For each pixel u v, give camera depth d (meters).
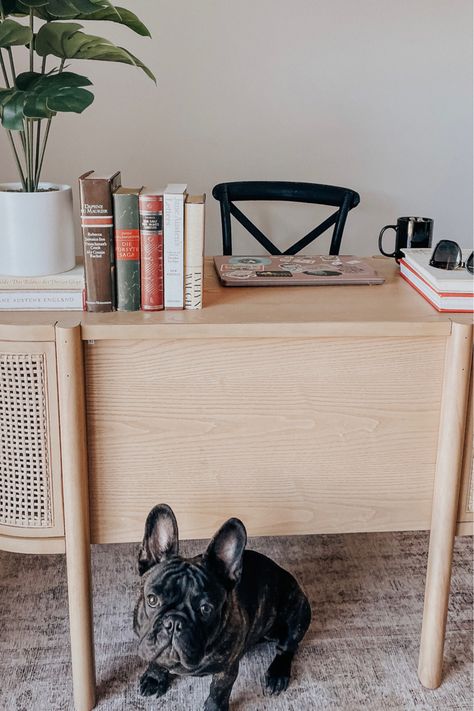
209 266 1.88
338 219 2.31
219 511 1.50
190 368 1.41
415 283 1.65
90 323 1.36
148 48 2.39
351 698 1.53
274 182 2.32
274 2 2.40
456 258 1.56
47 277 1.43
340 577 1.90
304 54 2.46
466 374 1.42
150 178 2.51
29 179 1.46
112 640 1.67
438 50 2.51
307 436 1.47
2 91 1.33
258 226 2.64
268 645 1.69
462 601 1.81
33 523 1.45
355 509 1.53
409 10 2.46
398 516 1.55
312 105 2.51
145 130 2.47
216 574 1.37
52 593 1.83
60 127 2.43
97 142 2.46
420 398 1.48
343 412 1.47
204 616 1.32
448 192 2.67
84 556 1.44
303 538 2.06
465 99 2.58
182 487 1.48
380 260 1.98
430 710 1.50
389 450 1.50
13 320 1.37
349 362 1.44
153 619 1.31
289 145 2.54
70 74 1.34
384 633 1.71
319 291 1.63
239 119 2.50
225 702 1.45
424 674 1.56
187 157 2.51
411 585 1.88
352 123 2.55
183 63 2.42
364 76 2.51
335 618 1.75
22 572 1.90
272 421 1.46
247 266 1.81
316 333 1.39
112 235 1.41
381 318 1.42
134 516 1.48
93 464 1.44
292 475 1.50
